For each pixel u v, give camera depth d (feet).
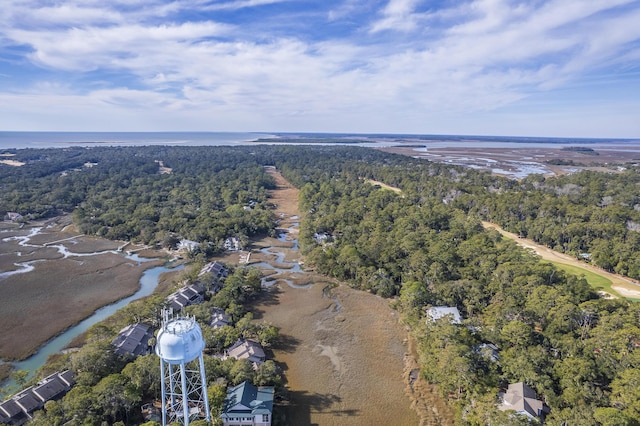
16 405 158.30
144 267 336.70
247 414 158.10
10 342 222.69
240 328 224.12
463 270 288.51
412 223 400.47
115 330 218.59
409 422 171.94
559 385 172.55
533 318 224.74
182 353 124.57
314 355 219.61
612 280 308.60
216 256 365.81
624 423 137.80
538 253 371.56
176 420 152.56
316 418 172.86
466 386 173.68
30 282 297.94
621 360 173.37
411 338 238.89
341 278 319.27
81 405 148.25
